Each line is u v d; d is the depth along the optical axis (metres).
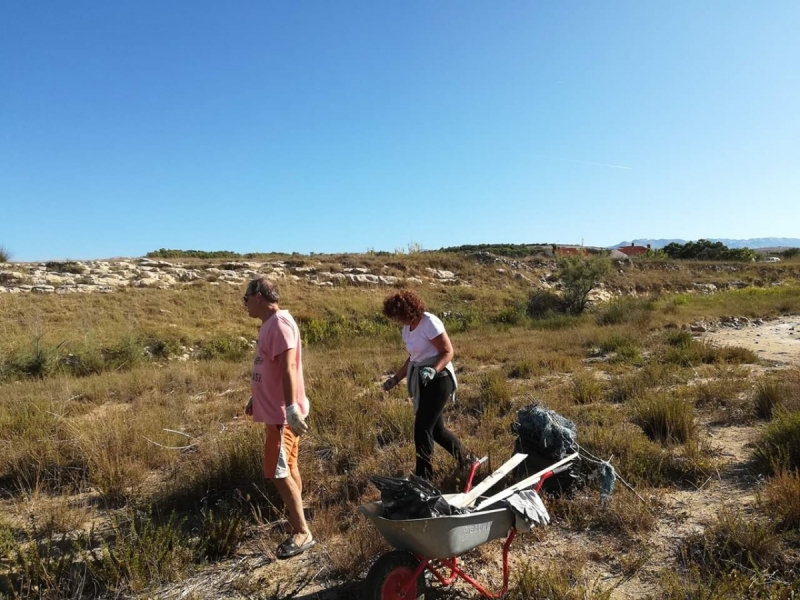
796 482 4.15
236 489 4.84
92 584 3.69
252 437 5.64
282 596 3.54
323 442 6.07
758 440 5.70
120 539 3.88
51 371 12.60
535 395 7.97
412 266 26.50
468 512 3.28
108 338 14.79
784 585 3.21
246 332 17.17
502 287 26.52
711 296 24.86
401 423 6.41
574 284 22.72
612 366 10.44
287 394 3.72
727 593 3.14
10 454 5.89
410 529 2.87
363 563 3.79
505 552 3.39
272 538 4.19
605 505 4.34
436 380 4.67
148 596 3.52
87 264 21.39
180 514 4.75
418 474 4.78
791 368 9.45
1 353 12.79
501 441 5.91
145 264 22.30
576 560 3.74
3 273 18.69
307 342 16.78
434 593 3.50
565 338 14.06
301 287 22.12
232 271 22.66
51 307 16.80
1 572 3.85
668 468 5.09
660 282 30.55
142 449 5.94
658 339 13.29
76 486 5.39
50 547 3.85
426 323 4.66
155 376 10.54
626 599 3.32
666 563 3.67
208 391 9.57
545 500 4.50
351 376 10.09
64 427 6.74
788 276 34.06
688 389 7.80
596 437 5.62
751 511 4.25
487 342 14.37
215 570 3.87
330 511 4.52
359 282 23.69
